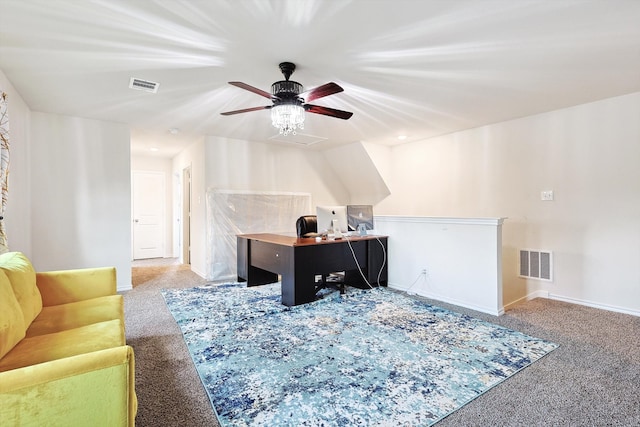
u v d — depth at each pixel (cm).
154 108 362
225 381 194
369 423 156
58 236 385
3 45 220
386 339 255
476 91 317
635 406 169
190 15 188
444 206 500
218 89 306
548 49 233
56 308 212
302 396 179
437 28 205
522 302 365
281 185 580
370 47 229
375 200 622
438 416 161
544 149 387
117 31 204
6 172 259
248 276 434
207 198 496
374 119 414
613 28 205
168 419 159
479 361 218
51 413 100
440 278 366
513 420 158
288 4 179
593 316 312
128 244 429
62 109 365
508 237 422
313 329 277
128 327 283
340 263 385
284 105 259
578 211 360
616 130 332
